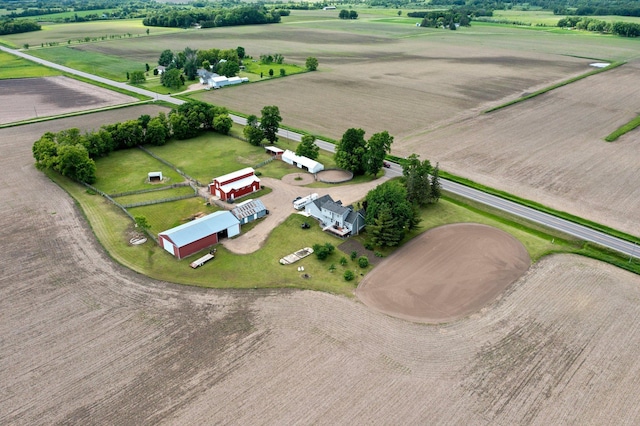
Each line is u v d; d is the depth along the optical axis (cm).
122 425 4538
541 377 5050
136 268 7025
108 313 6059
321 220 8288
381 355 5369
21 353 5428
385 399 4800
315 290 6500
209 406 4725
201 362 5275
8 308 6141
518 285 6581
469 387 4938
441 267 7006
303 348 5466
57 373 5150
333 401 4775
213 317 5981
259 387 4938
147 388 4950
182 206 9019
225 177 9362
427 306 6194
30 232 7975
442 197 9269
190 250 7362
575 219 8312
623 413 4616
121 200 9206
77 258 7244
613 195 9219
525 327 5788
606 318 5916
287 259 7175
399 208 7438
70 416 4641
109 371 5169
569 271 6881
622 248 7456
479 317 5978
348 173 10394
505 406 4706
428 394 4859
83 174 9769
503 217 8475
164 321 5912
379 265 7075
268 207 8900
